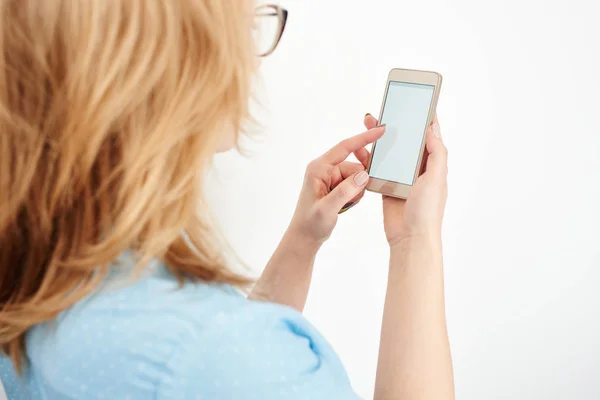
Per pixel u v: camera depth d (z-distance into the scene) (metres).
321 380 0.41
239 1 0.41
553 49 0.96
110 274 0.42
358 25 0.95
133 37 0.37
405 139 0.74
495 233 1.05
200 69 0.39
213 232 0.50
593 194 1.02
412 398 0.51
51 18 0.37
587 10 0.94
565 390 1.14
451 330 1.11
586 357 1.12
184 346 0.38
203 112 0.40
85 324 0.40
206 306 0.40
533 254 1.06
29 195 0.41
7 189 0.40
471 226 1.04
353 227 1.06
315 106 0.98
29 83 0.39
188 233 0.48
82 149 0.38
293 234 0.75
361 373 1.14
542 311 1.10
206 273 0.46
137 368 0.38
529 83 0.97
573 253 1.06
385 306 0.59
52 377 0.41
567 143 1.00
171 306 0.40
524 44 0.96
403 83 0.76
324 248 1.06
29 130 0.39
